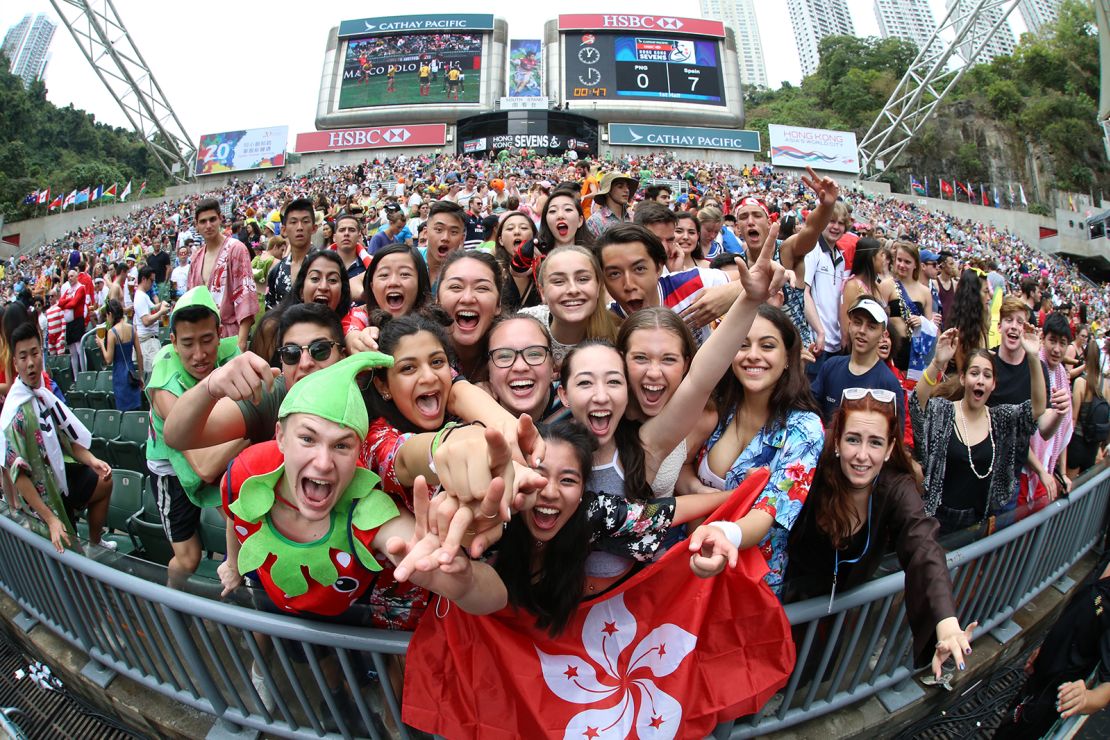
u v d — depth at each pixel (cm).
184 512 332
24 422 361
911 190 6247
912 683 314
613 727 218
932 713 317
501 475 157
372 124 4144
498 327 253
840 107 7369
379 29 4103
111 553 281
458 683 220
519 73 4319
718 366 220
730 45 4122
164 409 307
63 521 377
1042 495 390
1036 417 401
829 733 282
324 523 202
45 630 364
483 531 165
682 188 2236
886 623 286
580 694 219
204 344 302
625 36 4019
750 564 228
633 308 324
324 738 255
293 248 557
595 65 3988
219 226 557
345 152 4162
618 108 3972
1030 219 4722
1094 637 283
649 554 226
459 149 3775
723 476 273
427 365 222
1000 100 6512
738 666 231
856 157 4400
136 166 8581
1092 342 534
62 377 964
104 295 1177
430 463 190
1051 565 405
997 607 358
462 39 4094
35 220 4006
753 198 539
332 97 4156
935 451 356
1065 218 4703
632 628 226
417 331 223
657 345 240
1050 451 406
